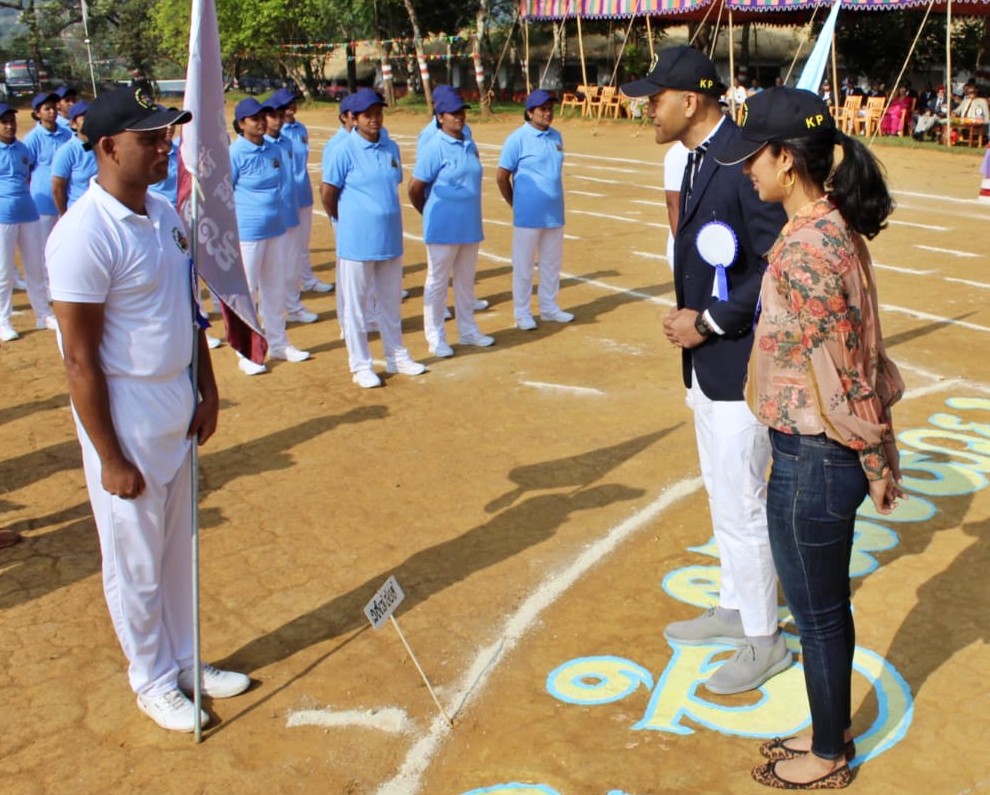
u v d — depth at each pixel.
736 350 3.64
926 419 6.74
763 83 34.03
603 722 3.76
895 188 17.66
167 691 3.82
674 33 40.94
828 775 3.32
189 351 3.65
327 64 48.12
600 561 4.98
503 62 40.69
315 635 4.39
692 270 3.82
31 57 47.84
